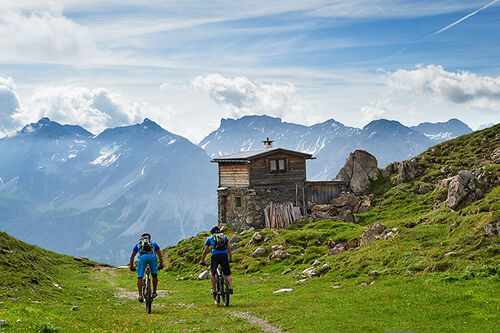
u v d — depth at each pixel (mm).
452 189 24938
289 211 46156
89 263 52219
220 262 15836
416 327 10492
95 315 14391
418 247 19766
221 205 51938
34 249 46031
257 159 48875
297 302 15289
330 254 26844
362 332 10414
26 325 10805
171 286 28125
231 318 13148
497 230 17125
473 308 11500
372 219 42188
